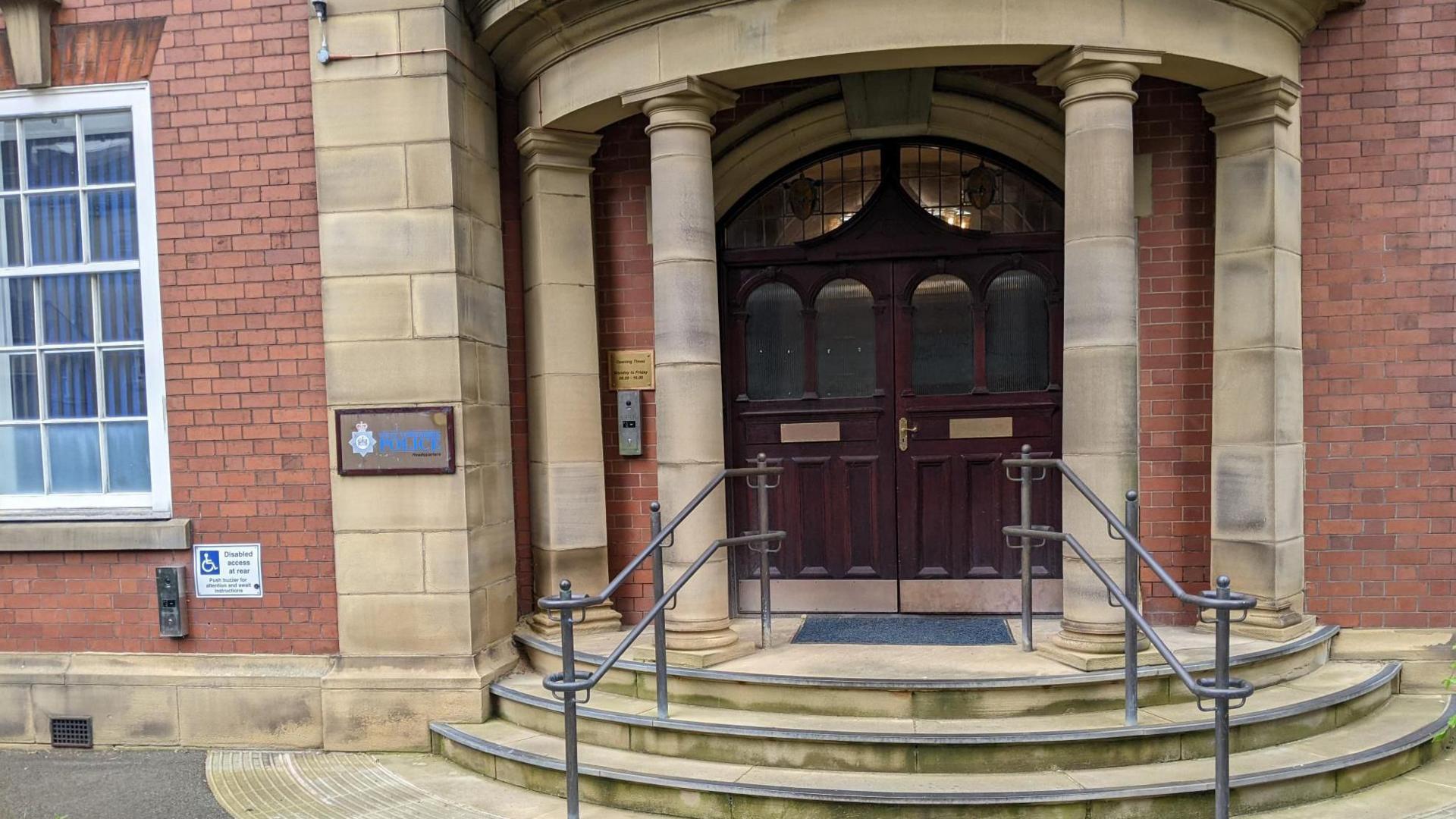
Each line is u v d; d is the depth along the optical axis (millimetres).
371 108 5082
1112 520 4121
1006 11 4422
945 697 4355
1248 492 5008
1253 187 4977
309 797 4539
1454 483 5102
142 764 5047
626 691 4875
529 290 5641
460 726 4992
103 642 5422
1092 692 4391
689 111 4855
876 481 5875
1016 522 5758
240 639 5332
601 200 5797
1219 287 5090
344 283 5125
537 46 5203
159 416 5367
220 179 5285
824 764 4188
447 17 5062
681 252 4875
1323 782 4055
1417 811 3957
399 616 5129
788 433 5953
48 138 5508
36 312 5547
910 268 5836
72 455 5562
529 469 5754
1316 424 5199
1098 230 4516
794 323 5969
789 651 4992
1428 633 5113
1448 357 5090
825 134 5684
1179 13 4527
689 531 4879
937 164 5789
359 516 5145
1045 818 3803
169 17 5301
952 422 5812
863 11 4496
